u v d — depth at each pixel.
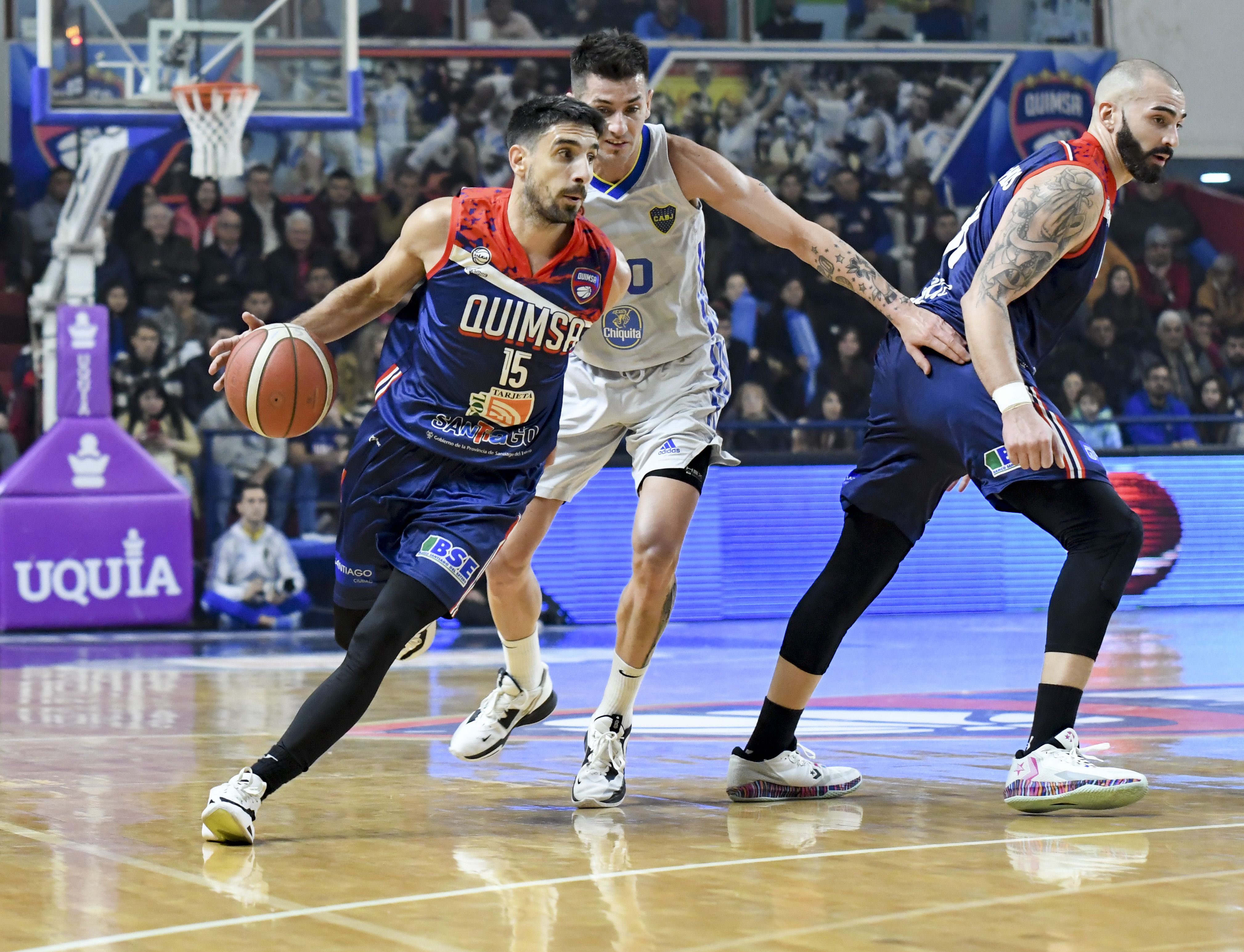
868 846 4.55
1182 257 25.03
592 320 5.22
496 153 23.28
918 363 5.55
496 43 23.33
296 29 18.09
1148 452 19.77
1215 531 19.97
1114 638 15.05
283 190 22.30
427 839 4.73
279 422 5.22
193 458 20.20
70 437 17.70
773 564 18.98
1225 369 24.91
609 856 4.41
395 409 5.23
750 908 3.68
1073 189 5.20
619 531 18.48
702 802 5.59
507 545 6.16
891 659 13.11
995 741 7.46
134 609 17.86
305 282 21.75
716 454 6.16
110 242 20.80
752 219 5.91
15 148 21.22
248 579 18.34
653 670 12.43
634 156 5.89
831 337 23.08
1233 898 3.75
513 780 6.14
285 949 3.28
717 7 24.45
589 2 24.02
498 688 6.38
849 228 24.30
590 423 6.18
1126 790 4.93
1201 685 10.50
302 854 4.46
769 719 5.61
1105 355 23.70
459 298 5.05
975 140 24.88
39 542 17.44
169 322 20.73
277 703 9.74
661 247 6.02
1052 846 4.51
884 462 5.69
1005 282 5.23
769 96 24.34
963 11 25.22
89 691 10.72
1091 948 3.25
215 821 4.55
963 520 19.50
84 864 4.30
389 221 22.47
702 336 6.23
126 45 17.53
